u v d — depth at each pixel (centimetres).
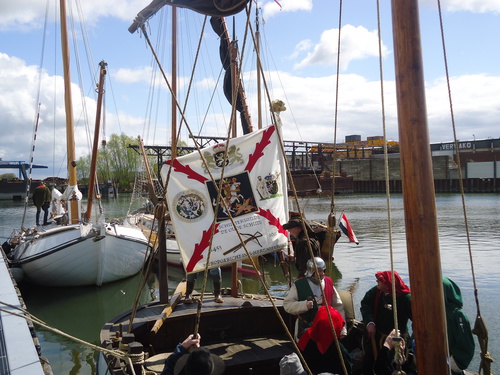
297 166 4947
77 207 1338
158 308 537
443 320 226
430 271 225
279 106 485
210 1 338
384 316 398
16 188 5934
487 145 6556
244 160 471
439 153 7175
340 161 6600
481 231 2161
